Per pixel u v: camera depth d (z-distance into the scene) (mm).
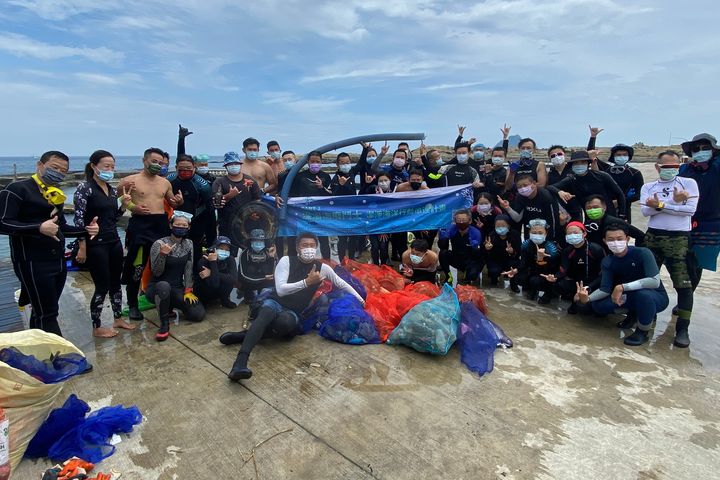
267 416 3178
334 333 4379
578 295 4805
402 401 3363
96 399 3400
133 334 4648
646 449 2842
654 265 4363
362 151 7496
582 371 3861
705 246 4652
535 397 3436
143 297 5566
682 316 4430
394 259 8008
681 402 3387
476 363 3867
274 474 2619
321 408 3270
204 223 5941
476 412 3223
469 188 6812
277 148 7738
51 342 3088
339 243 7344
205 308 5438
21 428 2658
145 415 3191
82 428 2828
